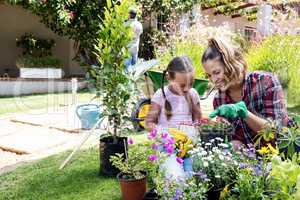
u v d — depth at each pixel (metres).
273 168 1.92
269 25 11.35
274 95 2.52
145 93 5.53
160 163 2.62
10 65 12.70
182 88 3.78
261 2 11.84
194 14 13.88
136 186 2.83
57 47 13.37
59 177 3.66
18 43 12.45
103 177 3.60
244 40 10.02
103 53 3.58
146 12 12.73
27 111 7.25
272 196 1.95
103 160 3.61
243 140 2.71
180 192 2.25
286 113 2.54
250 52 9.44
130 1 3.63
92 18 11.11
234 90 2.63
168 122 3.74
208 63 2.47
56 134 5.44
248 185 2.08
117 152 3.55
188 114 3.80
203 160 2.38
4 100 8.74
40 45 12.48
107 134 3.77
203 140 2.61
